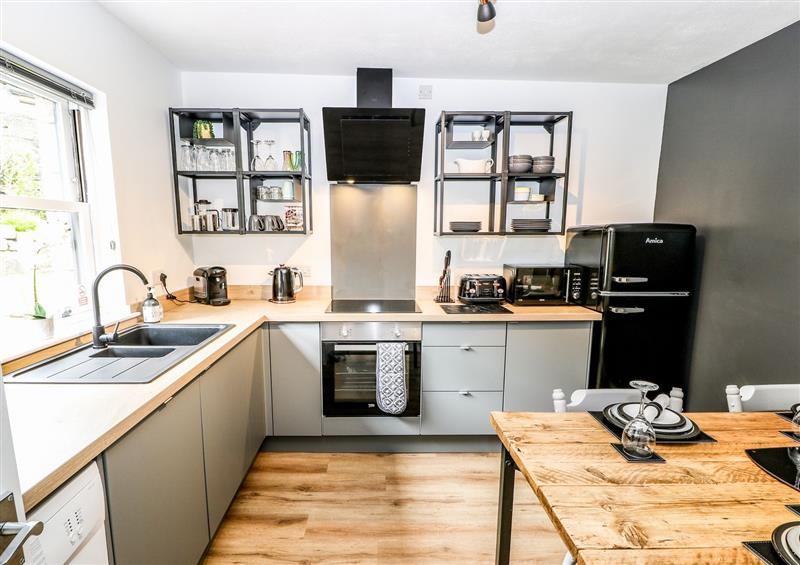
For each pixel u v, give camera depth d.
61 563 0.83
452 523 1.92
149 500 1.21
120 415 1.08
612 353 2.50
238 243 2.93
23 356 1.45
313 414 2.49
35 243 1.70
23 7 1.47
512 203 2.79
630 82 2.92
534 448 1.12
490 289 2.75
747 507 0.87
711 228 2.52
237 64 2.61
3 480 0.59
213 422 1.70
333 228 2.95
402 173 2.69
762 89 2.19
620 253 2.45
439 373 2.50
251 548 1.75
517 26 2.09
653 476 0.99
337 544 1.78
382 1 1.86
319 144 2.86
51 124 1.79
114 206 2.02
